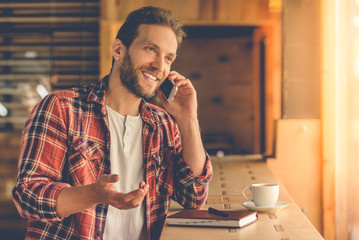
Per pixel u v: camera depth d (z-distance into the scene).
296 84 2.85
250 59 6.22
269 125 4.96
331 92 2.76
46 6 4.73
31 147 1.24
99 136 1.34
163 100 1.55
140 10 1.36
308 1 2.88
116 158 1.37
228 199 1.66
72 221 1.27
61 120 1.29
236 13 4.52
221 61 6.25
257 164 2.71
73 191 1.13
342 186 2.70
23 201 1.17
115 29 4.47
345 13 2.61
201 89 6.28
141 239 1.37
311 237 1.13
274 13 4.51
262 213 1.39
